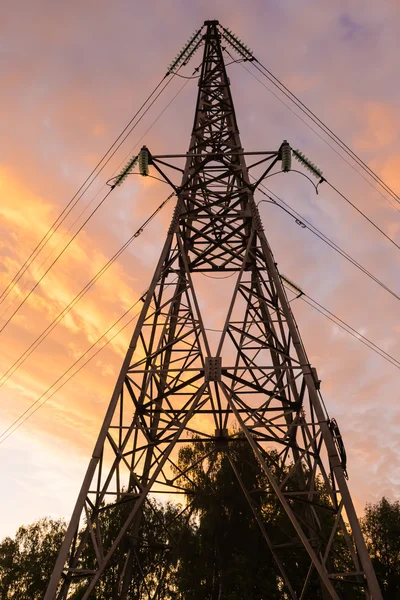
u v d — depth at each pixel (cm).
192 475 3609
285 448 2209
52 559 4288
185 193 2492
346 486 1584
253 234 2311
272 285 2283
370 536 4134
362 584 1443
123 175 2472
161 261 2211
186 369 1919
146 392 1945
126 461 1789
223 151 2792
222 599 2952
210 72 3269
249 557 3078
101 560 1520
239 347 2216
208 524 3222
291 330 1961
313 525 1945
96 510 1642
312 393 1795
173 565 3275
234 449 3438
